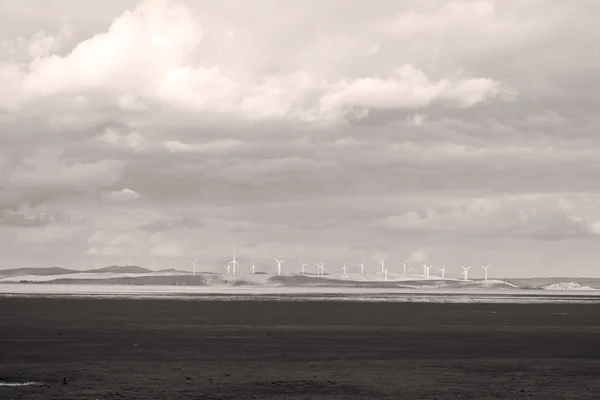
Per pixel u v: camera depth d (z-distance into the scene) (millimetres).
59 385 40656
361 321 100000
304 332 78750
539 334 77938
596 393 38625
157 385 40688
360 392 38844
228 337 71750
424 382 42312
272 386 40531
